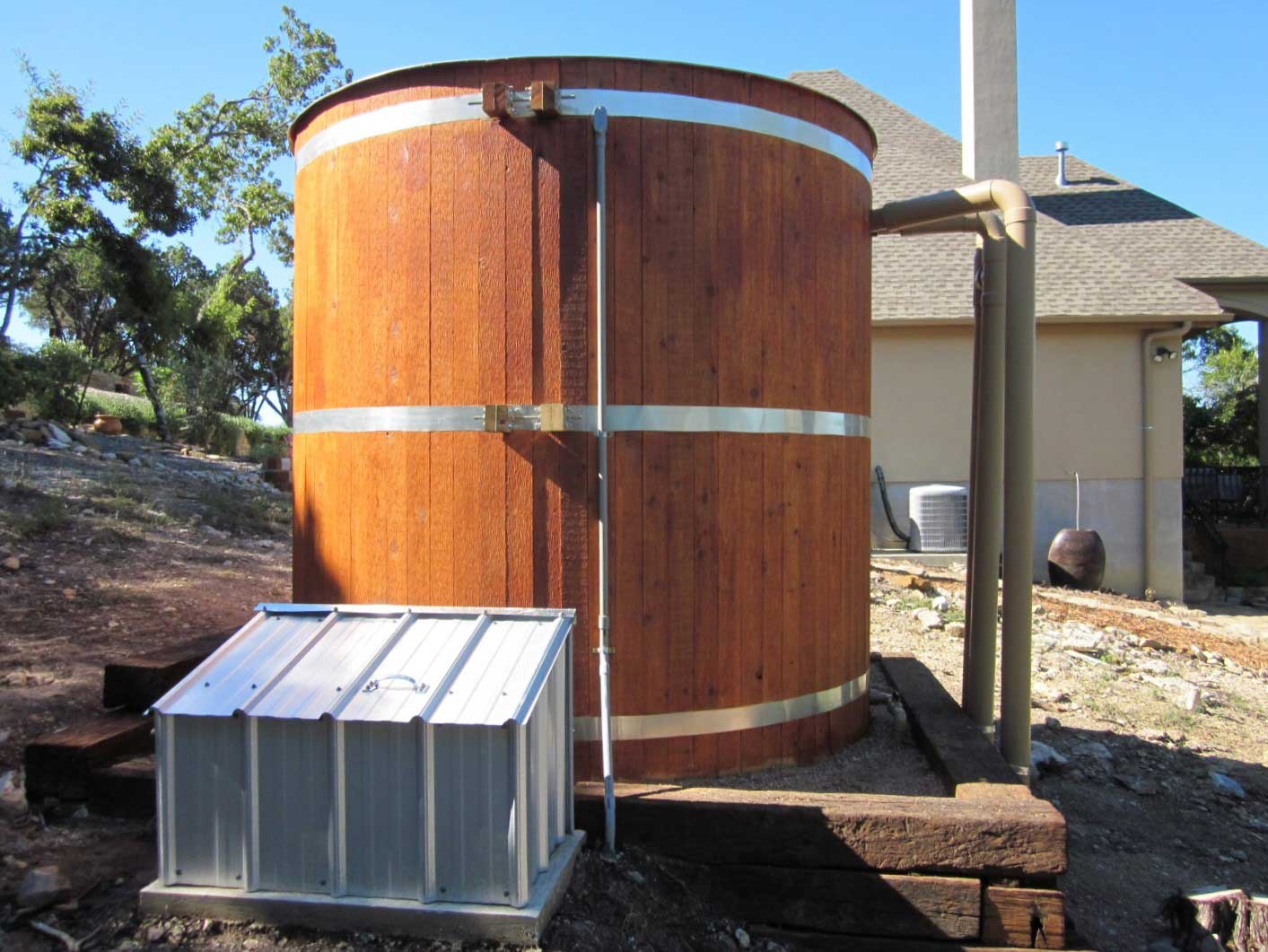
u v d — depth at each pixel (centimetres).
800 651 409
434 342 374
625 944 282
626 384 367
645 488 370
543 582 367
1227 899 392
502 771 268
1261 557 1648
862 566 459
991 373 495
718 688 383
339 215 397
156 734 281
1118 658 855
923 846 316
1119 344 1388
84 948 266
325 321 406
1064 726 660
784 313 400
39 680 459
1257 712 743
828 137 421
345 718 271
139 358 1864
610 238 365
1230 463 2388
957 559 1245
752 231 388
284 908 273
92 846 326
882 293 1382
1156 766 602
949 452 1360
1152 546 1386
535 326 365
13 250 1683
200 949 265
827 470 424
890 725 477
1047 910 309
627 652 369
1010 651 468
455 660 295
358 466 391
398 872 273
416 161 376
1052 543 1353
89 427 1659
